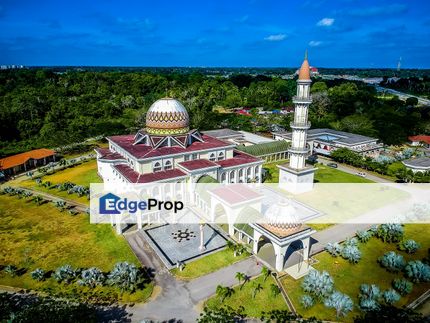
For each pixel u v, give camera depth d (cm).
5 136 13300
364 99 18800
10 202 8006
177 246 6159
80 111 15850
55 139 11900
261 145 11362
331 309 4688
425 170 9688
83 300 4812
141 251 6034
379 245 6306
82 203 7956
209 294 4953
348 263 5722
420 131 15062
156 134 8256
